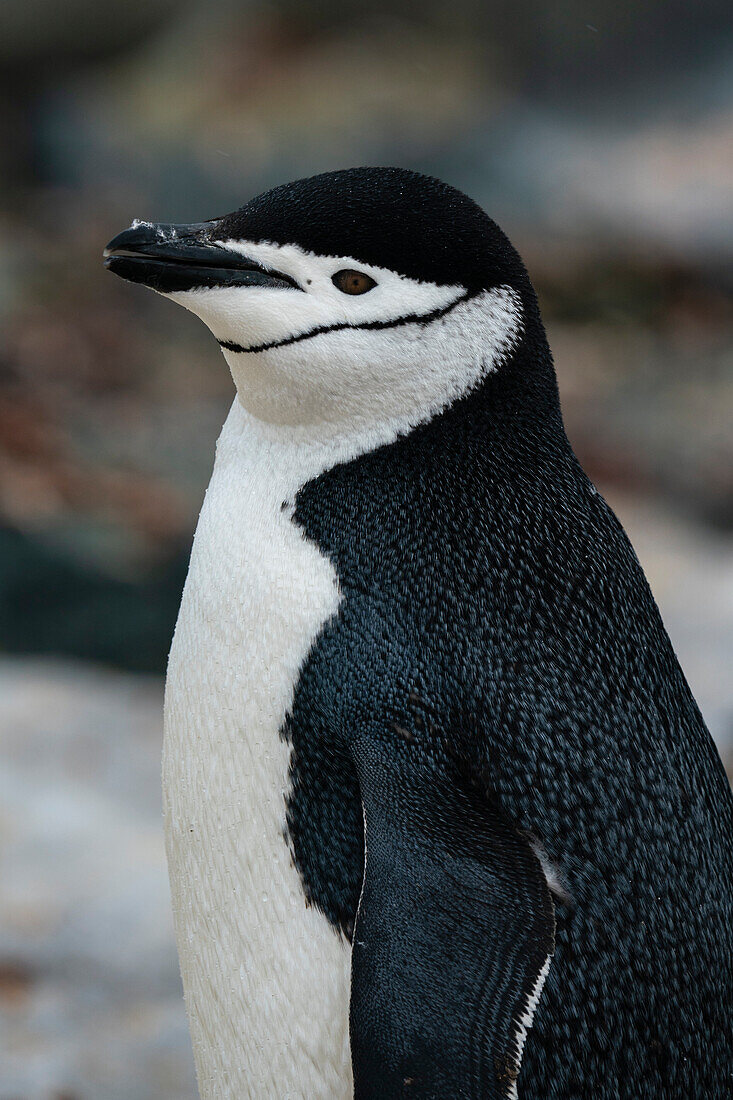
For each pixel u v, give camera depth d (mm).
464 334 10258
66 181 58500
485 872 9156
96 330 45188
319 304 10047
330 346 10062
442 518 10195
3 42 61312
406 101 60156
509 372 10500
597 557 10516
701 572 33281
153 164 57281
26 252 50031
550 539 10328
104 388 41594
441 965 8969
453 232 10141
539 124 62094
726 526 43094
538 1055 9289
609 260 55125
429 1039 8844
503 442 10469
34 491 33219
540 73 66875
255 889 10281
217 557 10562
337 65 61719
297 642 10008
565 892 9438
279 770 10062
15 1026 16484
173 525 33812
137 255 10250
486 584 10047
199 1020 11055
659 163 59688
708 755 10781
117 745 22938
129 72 64000
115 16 62812
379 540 10141
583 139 62156
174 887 11062
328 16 64750
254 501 10547
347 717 9742
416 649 9805
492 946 8984
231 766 10273
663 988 9617
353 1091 9508
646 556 34594
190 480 36656
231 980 10562
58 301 46844
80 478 34719
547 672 9883
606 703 9984
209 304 10180
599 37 66438
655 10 65938
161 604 30547
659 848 9797
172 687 10812
